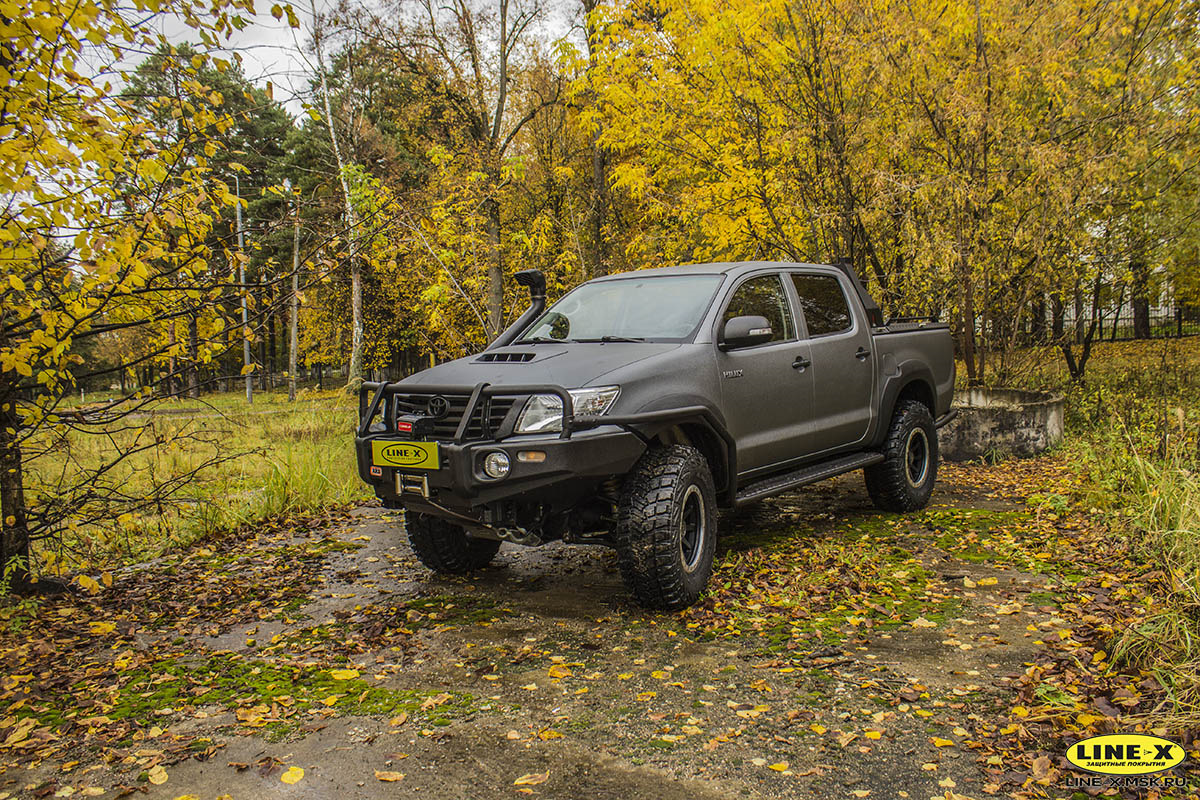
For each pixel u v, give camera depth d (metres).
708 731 2.96
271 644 4.08
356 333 27.44
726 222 9.80
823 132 9.08
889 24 8.54
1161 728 2.77
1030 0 8.88
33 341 3.94
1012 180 9.15
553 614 4.35
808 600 4.34
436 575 5.23
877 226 9.59
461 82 16.59
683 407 4.28
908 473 6.23
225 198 4.57
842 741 2.82
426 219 8.96
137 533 6.54
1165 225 10.02
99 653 4.08
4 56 3.79
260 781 2.72
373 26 15.87
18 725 3.23
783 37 9.05
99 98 3.96
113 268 3.73
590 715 3.13
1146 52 9.30
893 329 6.50
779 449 5.10
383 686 3.49
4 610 4.56
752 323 4.57
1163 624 3.35
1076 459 7.26
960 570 4.76
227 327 4.80
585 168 19.59
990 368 10.87
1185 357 13.98
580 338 5.00
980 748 2.74
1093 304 11.40
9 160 3.60
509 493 3.94
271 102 4.69
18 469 4.83
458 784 2.66
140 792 2.69
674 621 4.13
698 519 4.41
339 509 7.43
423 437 4.13
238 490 8.09
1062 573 4.56
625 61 10.18
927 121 9.12
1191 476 5.05
